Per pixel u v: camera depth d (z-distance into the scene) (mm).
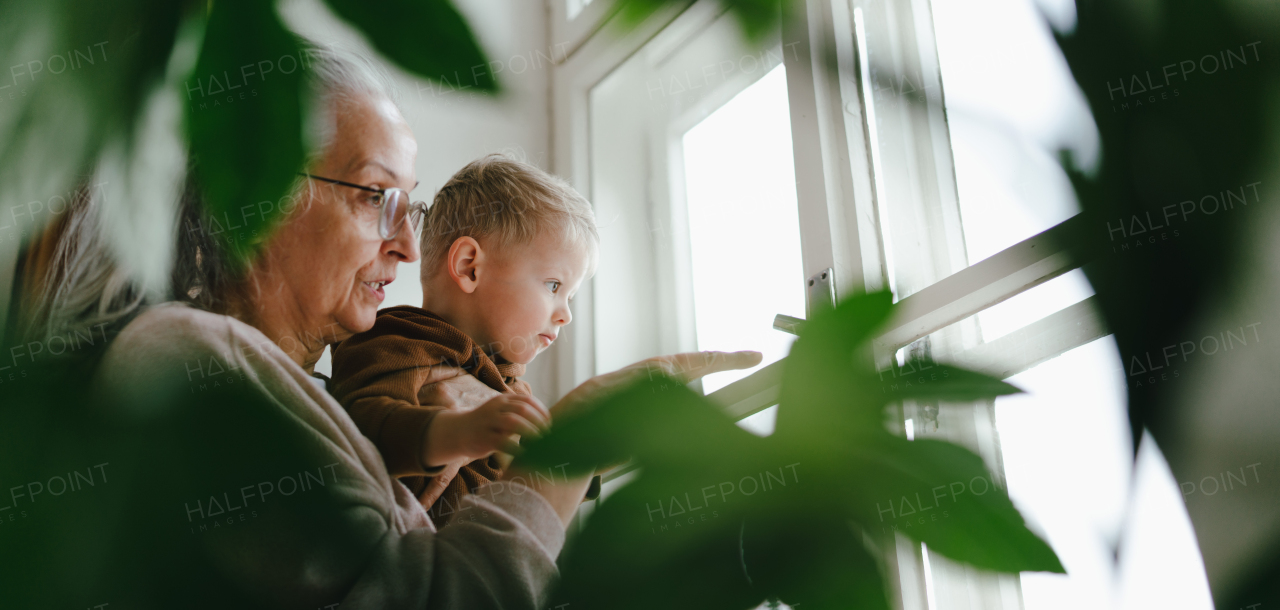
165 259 173
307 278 636
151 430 135
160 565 130
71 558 125
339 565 334
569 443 82
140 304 389
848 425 87
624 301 1604
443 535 423
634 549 78
